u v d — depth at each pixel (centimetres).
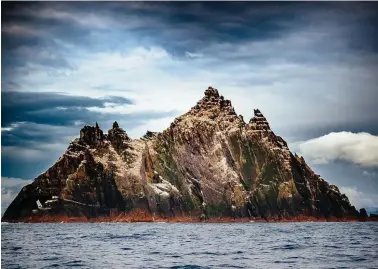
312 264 5509
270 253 6650
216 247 7650
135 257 6238
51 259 6053
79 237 10469
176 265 5469
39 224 19662
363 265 5428
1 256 6397
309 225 19000
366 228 15350
